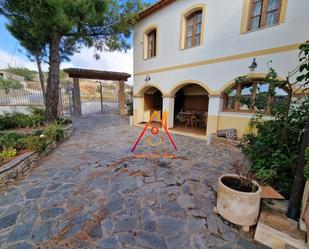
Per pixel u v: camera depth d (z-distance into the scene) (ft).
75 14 16.93
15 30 20.83
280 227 6.34
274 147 9.32
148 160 14.97
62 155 15.97
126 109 49.70
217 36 20.03
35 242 6.36
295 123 8.81
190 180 11.36
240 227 7.22
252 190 7.39
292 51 15.02
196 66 22.59
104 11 18.72
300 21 14.43
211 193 9.85
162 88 27.71
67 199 9.02
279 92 15.92
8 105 29.12
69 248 6.14
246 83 18.83
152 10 26.30
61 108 38.65
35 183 10.67
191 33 23.47
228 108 20.98
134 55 32.04
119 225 7.29
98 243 6.38
